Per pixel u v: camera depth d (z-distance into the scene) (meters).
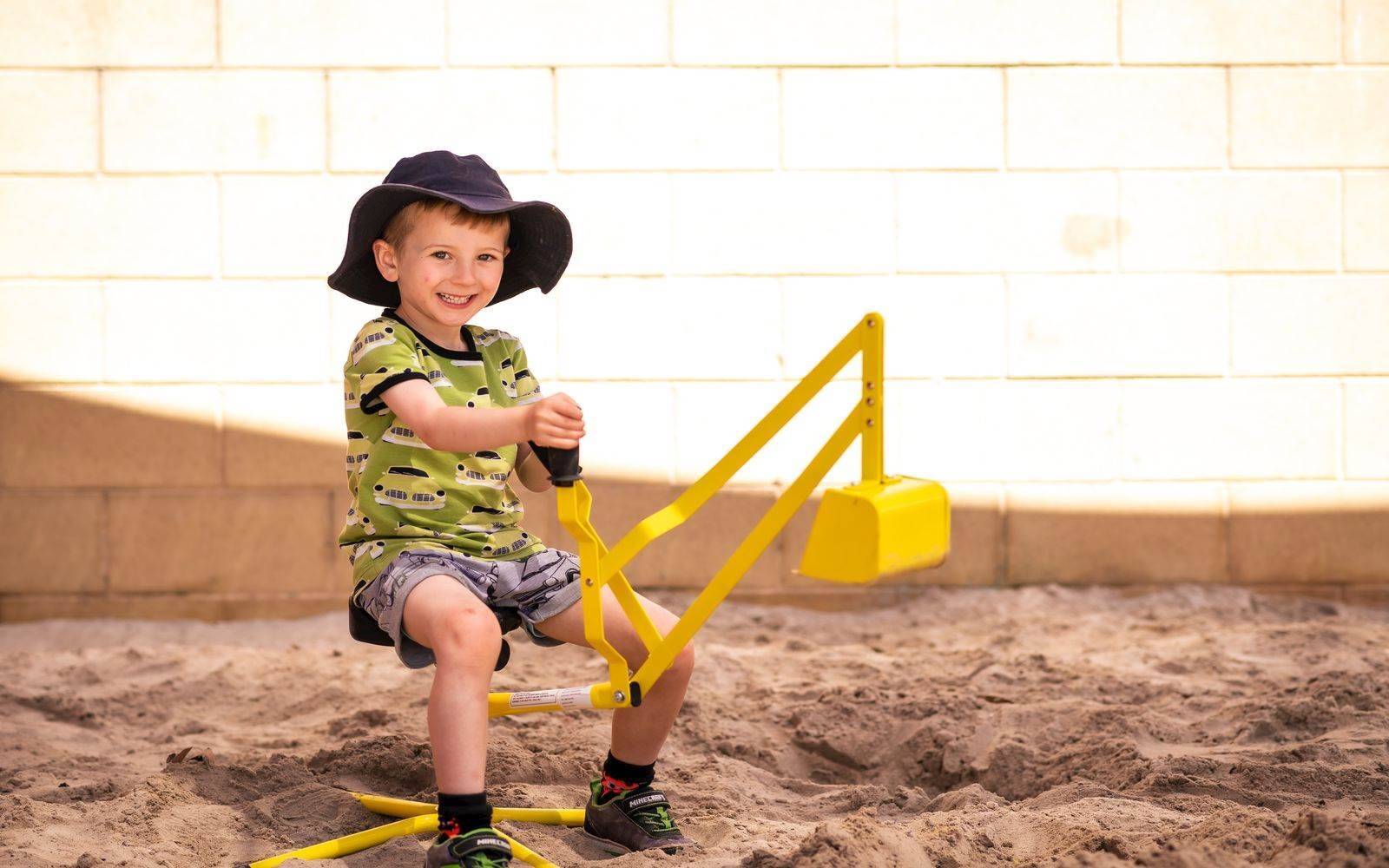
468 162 2.81
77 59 5.58
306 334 5.71
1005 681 4.29
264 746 3.81
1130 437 5.86
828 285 5.78
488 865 2.40
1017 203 5.79
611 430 5.79
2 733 3.91
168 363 5.68
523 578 2.77
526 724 3.84
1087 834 2.65
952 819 2.87
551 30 5.67
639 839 2.79
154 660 4.91
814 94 5.73
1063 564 5.89
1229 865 2.36
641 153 5.72
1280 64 5.77
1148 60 5.75
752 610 5.74
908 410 5.84
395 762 3.34
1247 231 5.81
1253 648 4.74
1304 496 5.88
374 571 2.71
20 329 5.64
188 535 5.72
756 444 2.69
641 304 5.77
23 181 5.61
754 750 3.74
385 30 5.64
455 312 2.79
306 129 5.65
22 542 5.69
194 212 5.65
